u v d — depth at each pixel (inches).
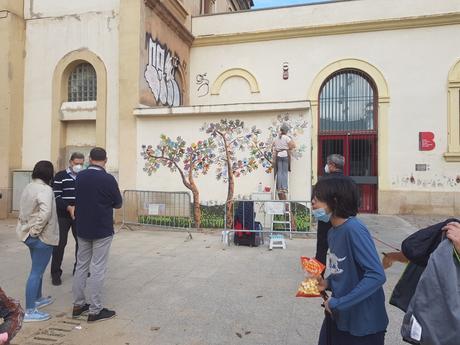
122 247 310.2
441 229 80.2
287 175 362.0
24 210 172.4
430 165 493.7
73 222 227.1
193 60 585.9
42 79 462.3
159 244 321.1
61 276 238.4
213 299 195.6
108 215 173.2
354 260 90.4
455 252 74.0
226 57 574.2
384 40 516.1
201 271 243.9
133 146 415.8
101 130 433.7
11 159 451.8
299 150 368.5
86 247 175.8
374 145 525.7
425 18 497.0
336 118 541.3
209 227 390.9
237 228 313.9
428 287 74.3
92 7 445.4
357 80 535.5
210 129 394.6
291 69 550.0
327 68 536.4
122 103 420.8
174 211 391.5
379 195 507.2
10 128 450.6
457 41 490.9
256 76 562.3
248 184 382.9
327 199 94.7
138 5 420.8
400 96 507.8
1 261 270.2
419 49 503.2
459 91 490.3
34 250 173.5
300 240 332.2
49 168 177.3
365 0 522.0
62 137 458.9
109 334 157.6
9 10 450.6
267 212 326.0
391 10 513.0
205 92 580.7
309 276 99.7
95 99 455.8
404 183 500.7
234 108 381.7
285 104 369.1
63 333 158.7
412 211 495.8
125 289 211.3
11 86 451.5
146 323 167.9
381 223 427.8
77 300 175.2
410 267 88.7
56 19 458.6
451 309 70.8
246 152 384.2
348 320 90.5
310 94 541.3
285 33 547.8
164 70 488.1
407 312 79.4
